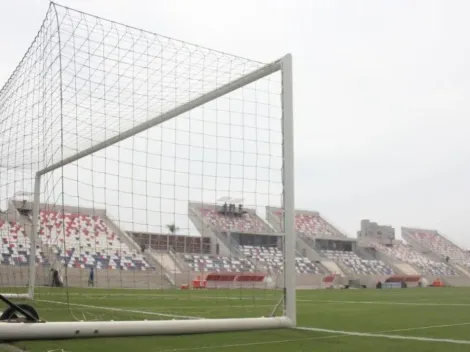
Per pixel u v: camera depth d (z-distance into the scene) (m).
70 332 6.24
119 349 5.61
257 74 9.06
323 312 11.65
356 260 48.50
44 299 14.05
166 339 6.46
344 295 22.22
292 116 8.60
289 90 8.67
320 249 48.03
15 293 14.77
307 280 39.84
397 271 49.22
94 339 6.36
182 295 17.34
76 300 14.21
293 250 8.16
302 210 53.31
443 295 22.06
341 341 6.43
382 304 14.94
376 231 55.66
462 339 6.69
